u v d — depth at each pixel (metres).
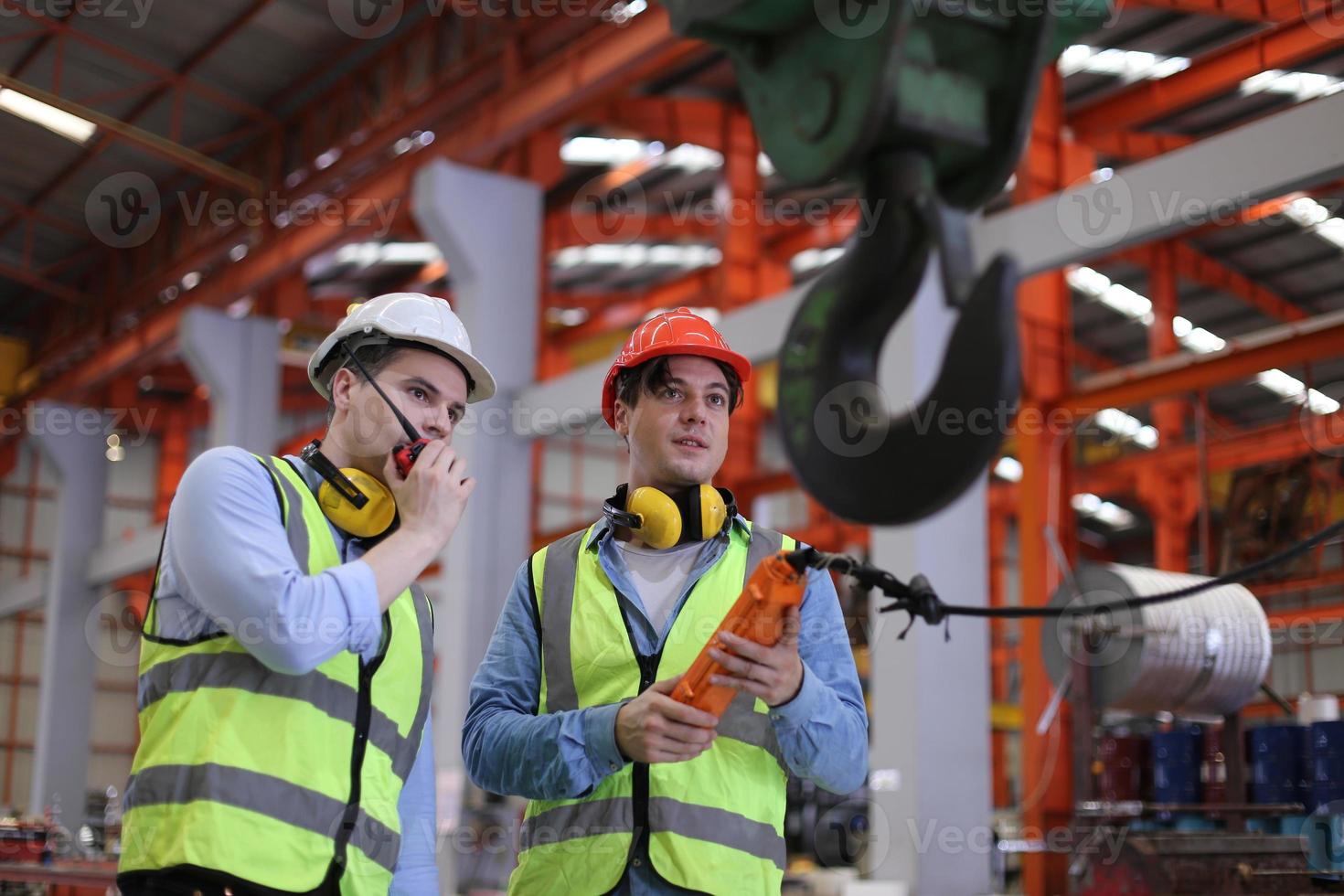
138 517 28.34
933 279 9.92
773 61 1.95
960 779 9.55
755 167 16.44
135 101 16.27
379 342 2.22
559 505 27.53
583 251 23.00
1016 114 1.79
